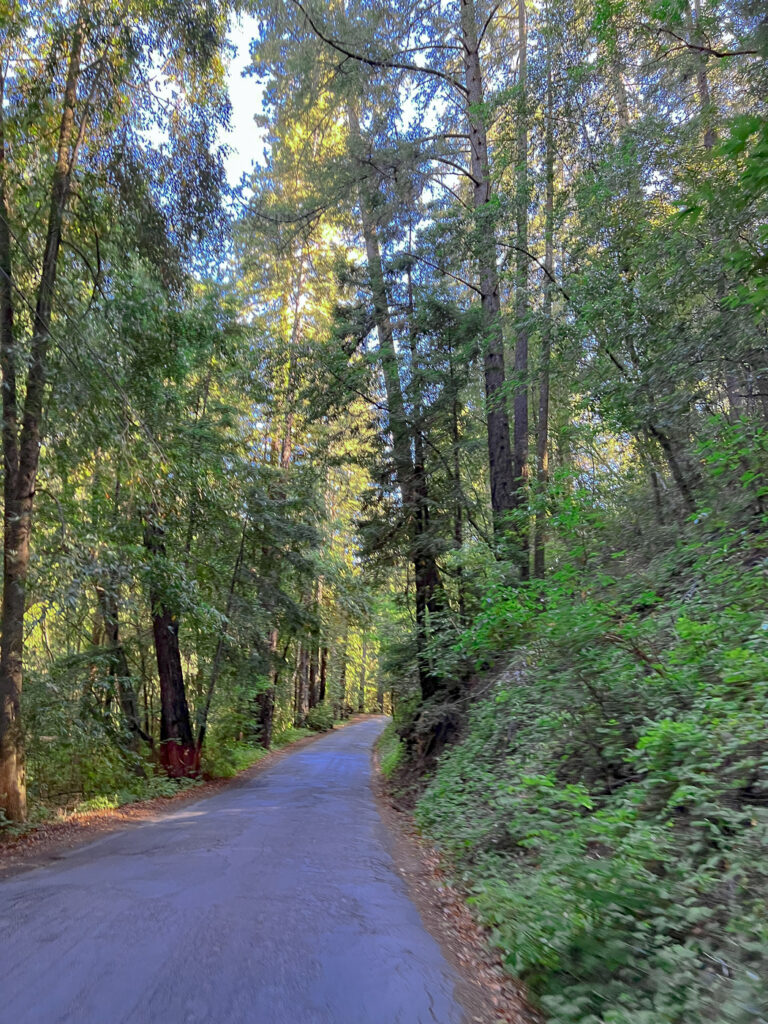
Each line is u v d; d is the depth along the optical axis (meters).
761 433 9.14
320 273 27.06
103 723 13.55
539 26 13.77
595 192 11.82
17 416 11.59
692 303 10.60
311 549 24.59
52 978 4.34
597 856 5.91
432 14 16.89
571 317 13.26
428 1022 3.88
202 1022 3.74
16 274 11.95
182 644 21.89
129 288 13.30
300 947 5.01
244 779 20.31
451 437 20.61
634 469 15.00
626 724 7.52
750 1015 3.27
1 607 12.71
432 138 17.77
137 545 14.82
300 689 45.44
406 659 19.02
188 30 11.62
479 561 15.96
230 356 19.23
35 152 12.20
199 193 12.90
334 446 21.88
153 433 14.63
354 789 17.81
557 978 4.34
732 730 5.79
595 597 9.55
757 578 8.25
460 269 17.44
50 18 11.17
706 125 10.38
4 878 7.62
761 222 8.02
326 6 16.80
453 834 9.51
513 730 11.21
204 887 6.84
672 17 8.36
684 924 4.29
